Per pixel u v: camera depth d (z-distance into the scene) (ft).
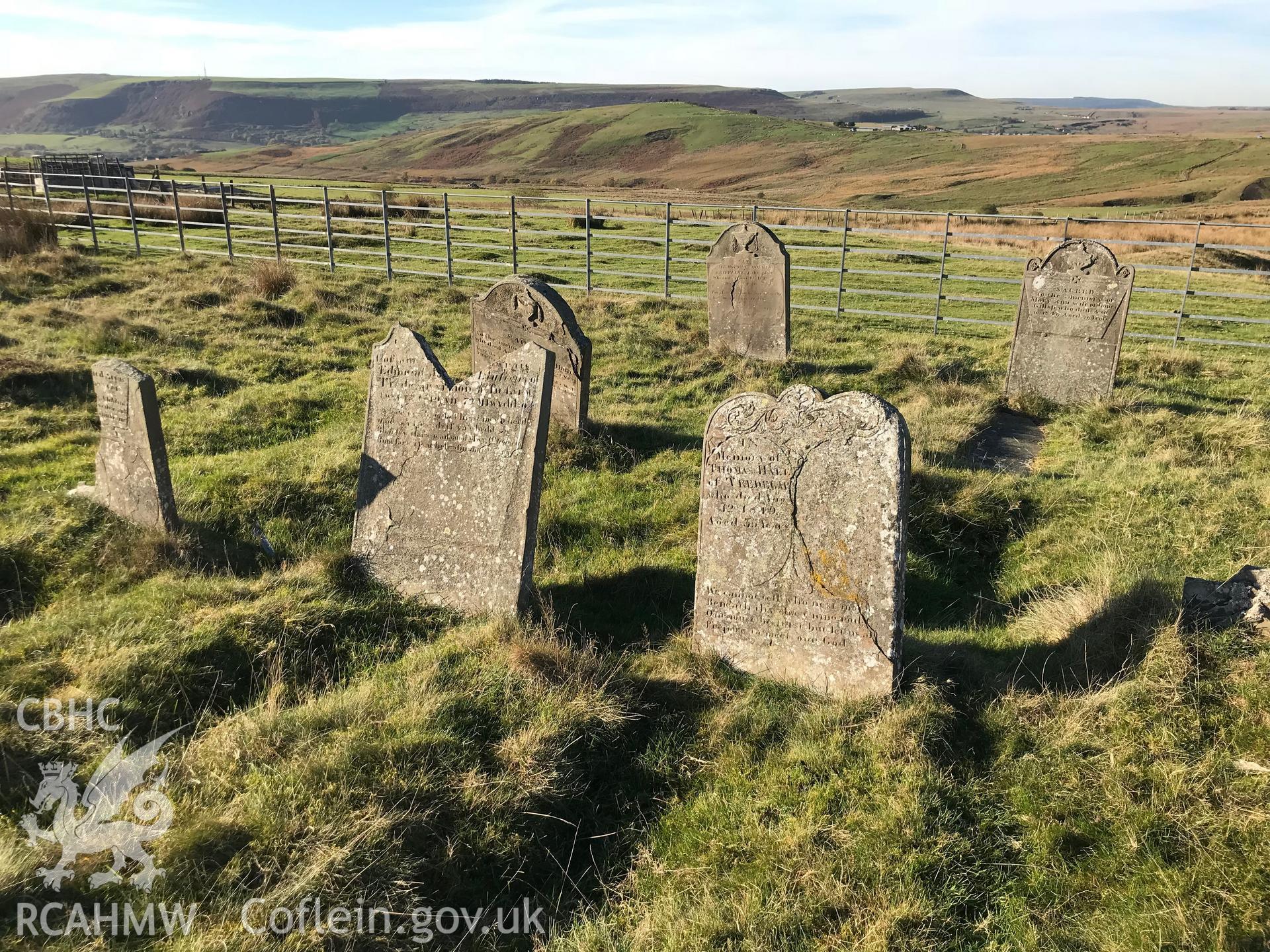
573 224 93.86
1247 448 27.76
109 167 115.55
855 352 42.42
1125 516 23.13
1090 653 16.65
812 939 11.10
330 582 19.34
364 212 97.14
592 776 14.28
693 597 20.04
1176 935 10.64
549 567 21.57
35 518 20.47
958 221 132.26
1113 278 33.17
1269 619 15.52
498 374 18.94
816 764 14.23
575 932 11.45
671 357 40.27
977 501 24.22
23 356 33.12
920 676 16.19
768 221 126.00
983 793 13.53
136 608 17.02
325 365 38.01
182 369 34.32
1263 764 13.01
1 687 13.87
